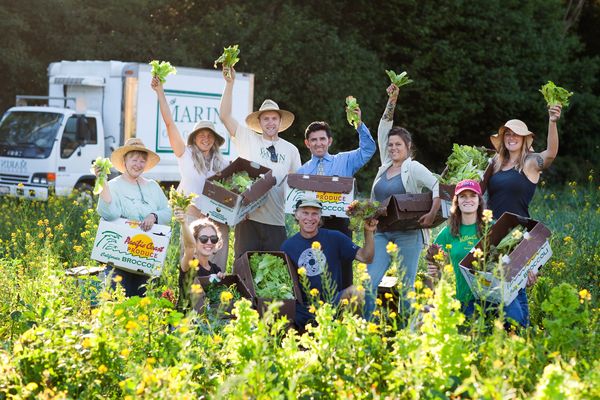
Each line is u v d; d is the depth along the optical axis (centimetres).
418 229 809
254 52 2695
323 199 816
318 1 3038
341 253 750
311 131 874
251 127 934
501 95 3306
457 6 3212
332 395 501
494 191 802
